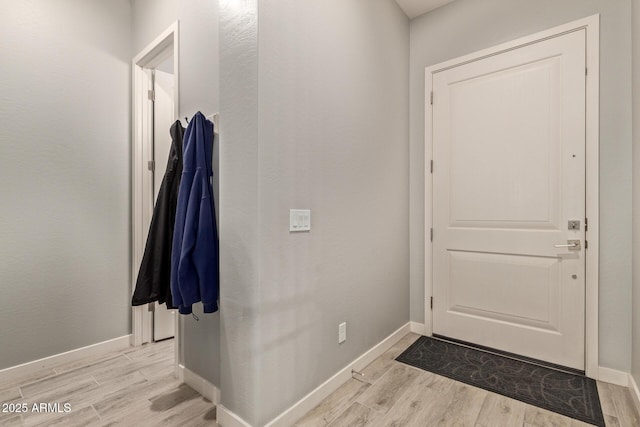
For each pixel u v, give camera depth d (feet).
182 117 6.79
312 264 5.69
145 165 8.39
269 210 4.86
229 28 5.18
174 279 5.40
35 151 6.86
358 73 6.94
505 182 7.63
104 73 7.90
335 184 6.26
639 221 5.59
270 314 4.88
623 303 6.22
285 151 5.15
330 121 6.12
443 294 8.60
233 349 5.03
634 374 5.85
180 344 6.66
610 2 6.41
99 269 7.80
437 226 8.70
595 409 5.47
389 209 8.16
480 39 8.00
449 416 5.35
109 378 6.63
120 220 8.15
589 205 6.57
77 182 7.45
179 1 6.85
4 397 5.92
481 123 7.98
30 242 6.81
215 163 5.77
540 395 5.92
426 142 8.85
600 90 6.48
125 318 8.24
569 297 6.81
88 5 7.64
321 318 5.89
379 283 7.72
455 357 7.51
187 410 5.55
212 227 5.43
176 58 6.89
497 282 7.75
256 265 4.70
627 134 6.21
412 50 9.17
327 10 6.07
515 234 7.49
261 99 4.74
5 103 6.49
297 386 5.35
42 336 6.96
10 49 6.55
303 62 5.50
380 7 7.78
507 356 7.55
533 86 7.28
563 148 6.89
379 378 6.59
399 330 8.59
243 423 4.82
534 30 7.27
